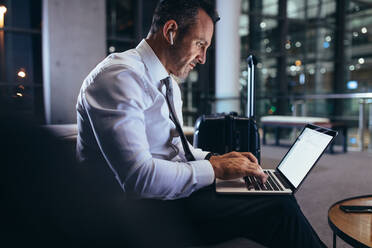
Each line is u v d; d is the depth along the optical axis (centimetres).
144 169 79
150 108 95
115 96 80
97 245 69
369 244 77
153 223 85
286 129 764
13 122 45
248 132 187
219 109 644
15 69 572
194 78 717
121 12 661
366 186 288
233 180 105
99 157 92
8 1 566
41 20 552
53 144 53
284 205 88
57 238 55
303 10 842
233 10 618
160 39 98
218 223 91
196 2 95
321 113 880
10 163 45
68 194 58
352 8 899
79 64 557
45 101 557
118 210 78
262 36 793
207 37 100
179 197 87
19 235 48
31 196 49
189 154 104
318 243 86
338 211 104
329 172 345
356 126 813
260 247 104
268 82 808
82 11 554
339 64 897
